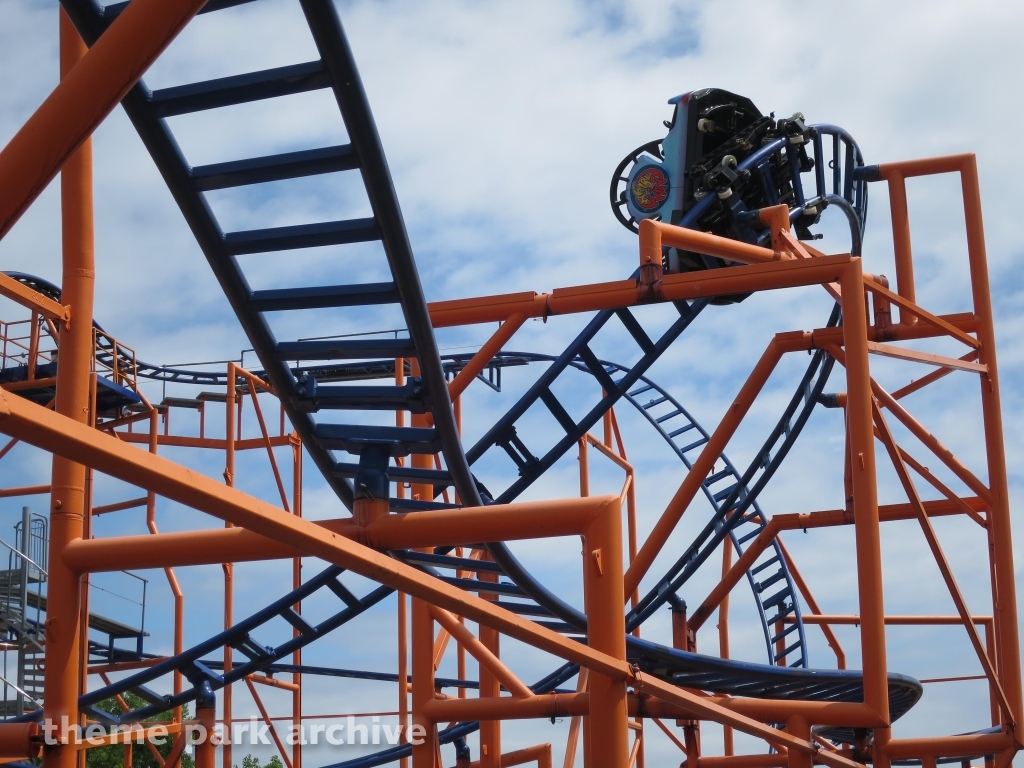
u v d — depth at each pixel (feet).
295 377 31.35
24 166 15.70
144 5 15.39
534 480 41.29
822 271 37.47
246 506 15.89
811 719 37.06
